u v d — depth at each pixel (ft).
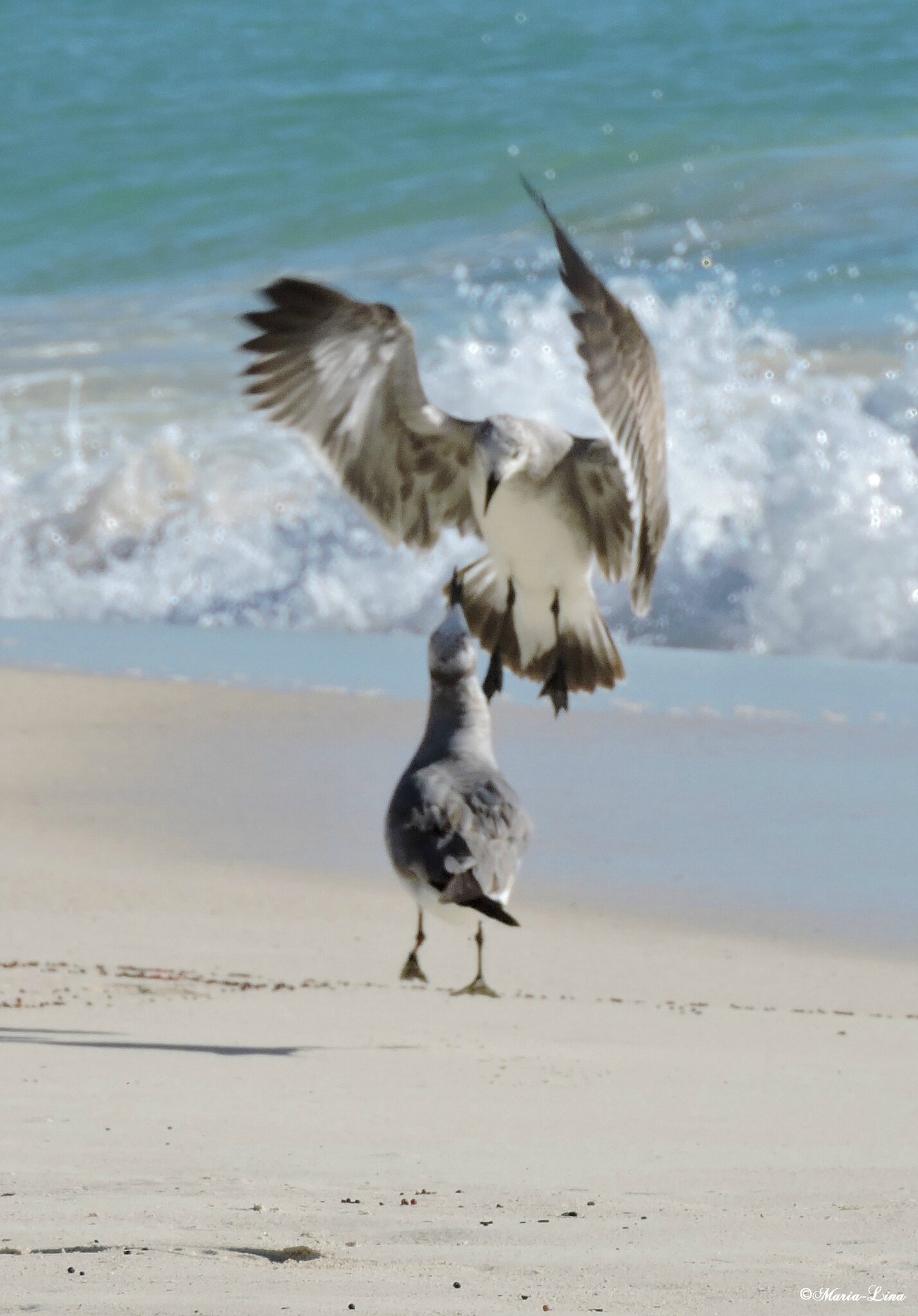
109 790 49.39
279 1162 19.77
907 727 55.42
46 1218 16.89
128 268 120.47
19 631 72.33
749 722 56.34
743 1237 16.35
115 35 164.76
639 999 32.89
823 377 82.64
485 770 28.17
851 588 69.41
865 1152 20.80
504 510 30.83
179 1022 28.71
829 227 105.81
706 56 139.74
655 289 99.25
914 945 37.19
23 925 37.27
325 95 142.00
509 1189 18.58
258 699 59.41
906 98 127.95
